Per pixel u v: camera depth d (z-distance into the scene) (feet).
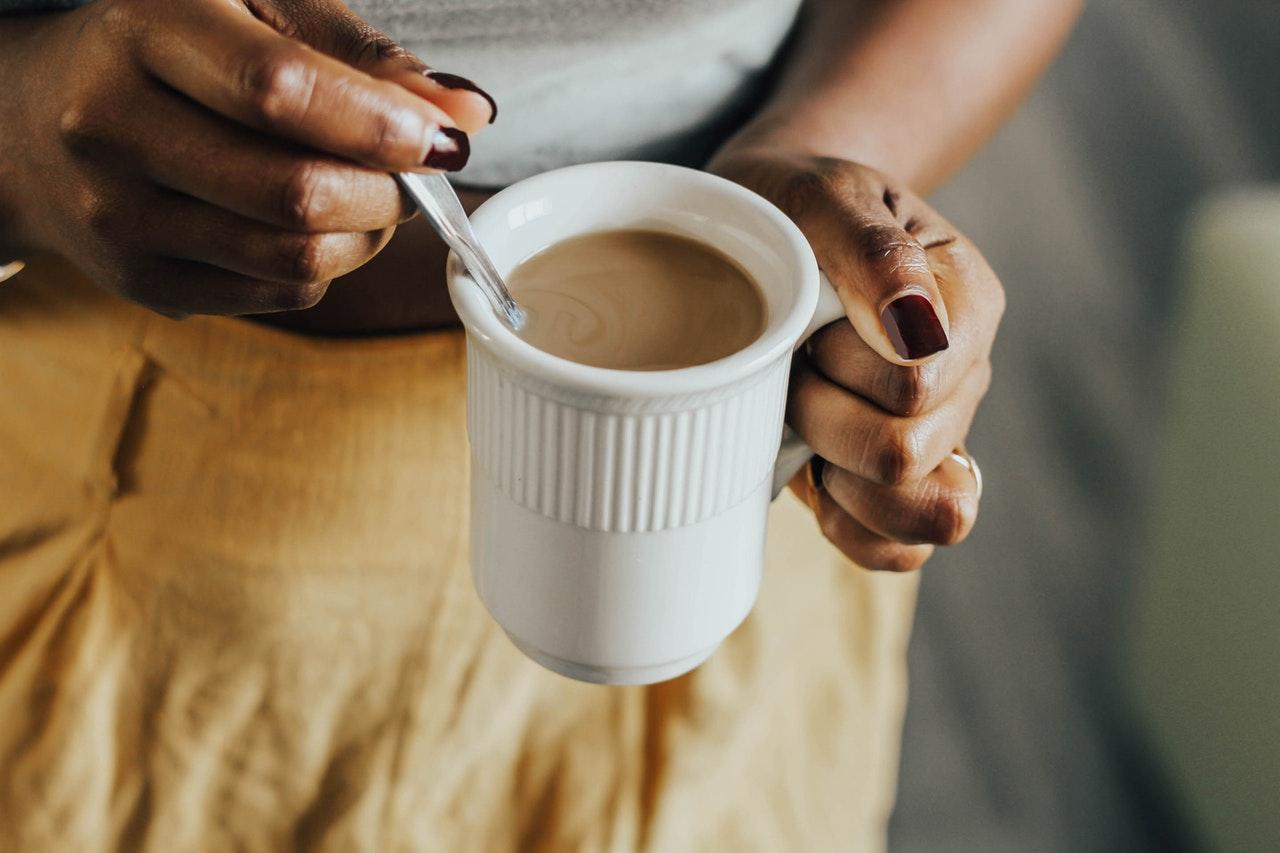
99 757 2.25
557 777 2.37
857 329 1.82
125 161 1.68
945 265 1.94
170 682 2.25
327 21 1.70
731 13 2.21
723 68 2.29
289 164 1.63
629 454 1.67
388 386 2.22
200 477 2.21
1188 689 3.29
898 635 2.68
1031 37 2.46
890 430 1.85
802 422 1.90
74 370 2.21
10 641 2.26
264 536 2.21
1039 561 4.31
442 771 2.31
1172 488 3.38
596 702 2.39
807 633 2.58
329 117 1.59
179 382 2.21
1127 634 3.69
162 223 1.72
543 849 2.35
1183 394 3.36
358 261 1.73
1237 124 5.57
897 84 2.33
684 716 2.41
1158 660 3.44
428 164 1.62
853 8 2.43
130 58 1.65
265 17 1.70
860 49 2.35
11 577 2.24
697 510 1.72
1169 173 5.37
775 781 2.50
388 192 1.67
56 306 2.20
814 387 1.88
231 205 1.66
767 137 2.19
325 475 2.21
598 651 1.80
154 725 2.26
